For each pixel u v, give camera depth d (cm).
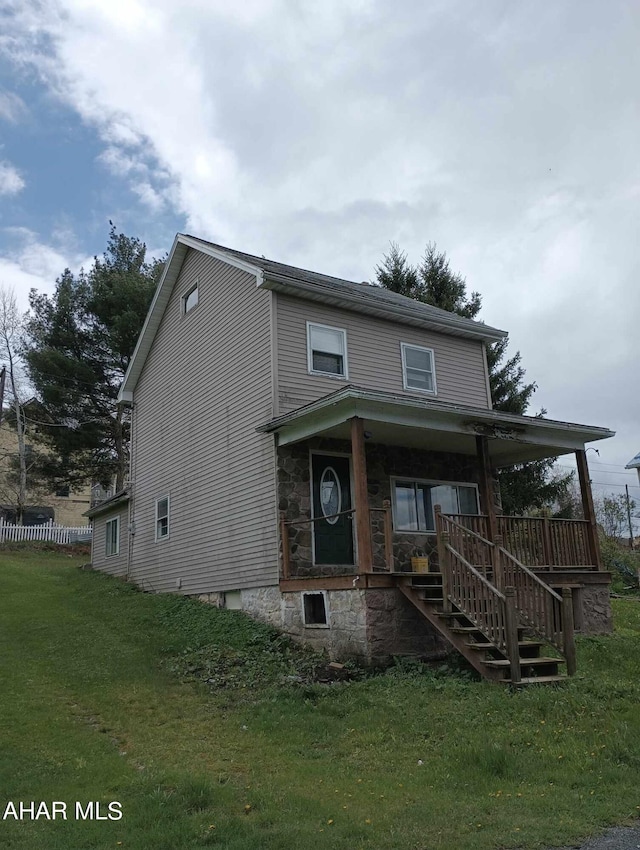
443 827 450
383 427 1205
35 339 3269
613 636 1245
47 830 459
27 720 726
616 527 4581
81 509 3969
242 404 1391
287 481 1245
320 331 1398
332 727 710
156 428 1817
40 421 3122
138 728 719
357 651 987
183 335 1711
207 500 1496
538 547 1270
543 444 1338
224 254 1485
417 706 757
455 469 1499
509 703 737
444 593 941
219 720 750
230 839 433
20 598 1527
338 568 1265
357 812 482
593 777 541
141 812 483
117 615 1357
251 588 1287
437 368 1606
